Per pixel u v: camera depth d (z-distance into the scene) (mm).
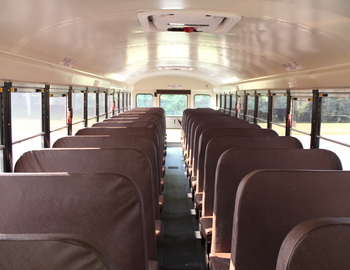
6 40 3561
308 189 2062
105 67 8516
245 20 4020
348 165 4371
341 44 3887
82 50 5602
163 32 5070
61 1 3021
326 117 5176
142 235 1947
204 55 8133
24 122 4477
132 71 12125
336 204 2084
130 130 4645
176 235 5039
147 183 2775
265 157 2865
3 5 2787
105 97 10695
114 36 5172
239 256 2111
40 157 2844
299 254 1088
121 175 1889
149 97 17469
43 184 1905
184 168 10312
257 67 7730
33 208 1919
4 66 3686
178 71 14898
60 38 4340
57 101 5883
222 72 11703
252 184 2025
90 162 2807
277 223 2076
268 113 8203
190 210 6223
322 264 1101
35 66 4504
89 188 1891
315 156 2955
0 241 997
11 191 1911
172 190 7684
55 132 5754
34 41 4004
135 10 3713
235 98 12773
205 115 8773
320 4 2922
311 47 4520
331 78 4770
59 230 1924
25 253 995
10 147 4008
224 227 2928
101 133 4648
